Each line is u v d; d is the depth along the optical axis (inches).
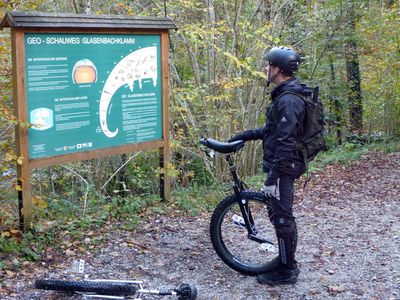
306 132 168.2
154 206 267.0
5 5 249.6
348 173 378.3
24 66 207.6
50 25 211.2
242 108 358.6
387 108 535.2
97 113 237.9
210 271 190.4
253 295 171.2
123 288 162.1
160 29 260.1
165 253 207.2
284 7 427.5
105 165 314.2
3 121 225.1
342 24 476.4
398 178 359.3
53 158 221.5
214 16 357.7
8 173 233.6
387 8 530.3
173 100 341.7
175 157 354.0
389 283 179.9
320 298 169.0
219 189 311.9
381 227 245.0
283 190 170.4
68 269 187.9
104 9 370.9
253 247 202.4
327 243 221.1
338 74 535.8
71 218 236.8
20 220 213.2
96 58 234.7
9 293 167.3
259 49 366.0
